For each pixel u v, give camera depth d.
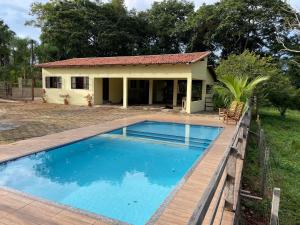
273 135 10.82
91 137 8.46
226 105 14.75
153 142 8.89
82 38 28.45
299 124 14.07
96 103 18.58
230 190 3.29
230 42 28.16
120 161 7.14
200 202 1.68
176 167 6.71
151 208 4.42
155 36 32.66
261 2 24.61
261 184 5.13
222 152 6.64
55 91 19.67
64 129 9.58
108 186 5.46
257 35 26.73
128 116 13.45
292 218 4.34
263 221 4.14
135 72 16.44
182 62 14.31
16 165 5.91
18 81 24.86
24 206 3.65
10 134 8.47
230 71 14.48
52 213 3.47
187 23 28.59
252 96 13.41
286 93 14.88
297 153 8.43
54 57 29.17
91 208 4.41
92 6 29.83
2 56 28.11
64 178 5.90
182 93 22.56
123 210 4.32
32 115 13.16
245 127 6.85
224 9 25.34
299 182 6.02
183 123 11.53
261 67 14.30
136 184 5.58
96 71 17.80
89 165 6.84
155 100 22.95
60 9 28.08
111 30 29.03
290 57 24.41
